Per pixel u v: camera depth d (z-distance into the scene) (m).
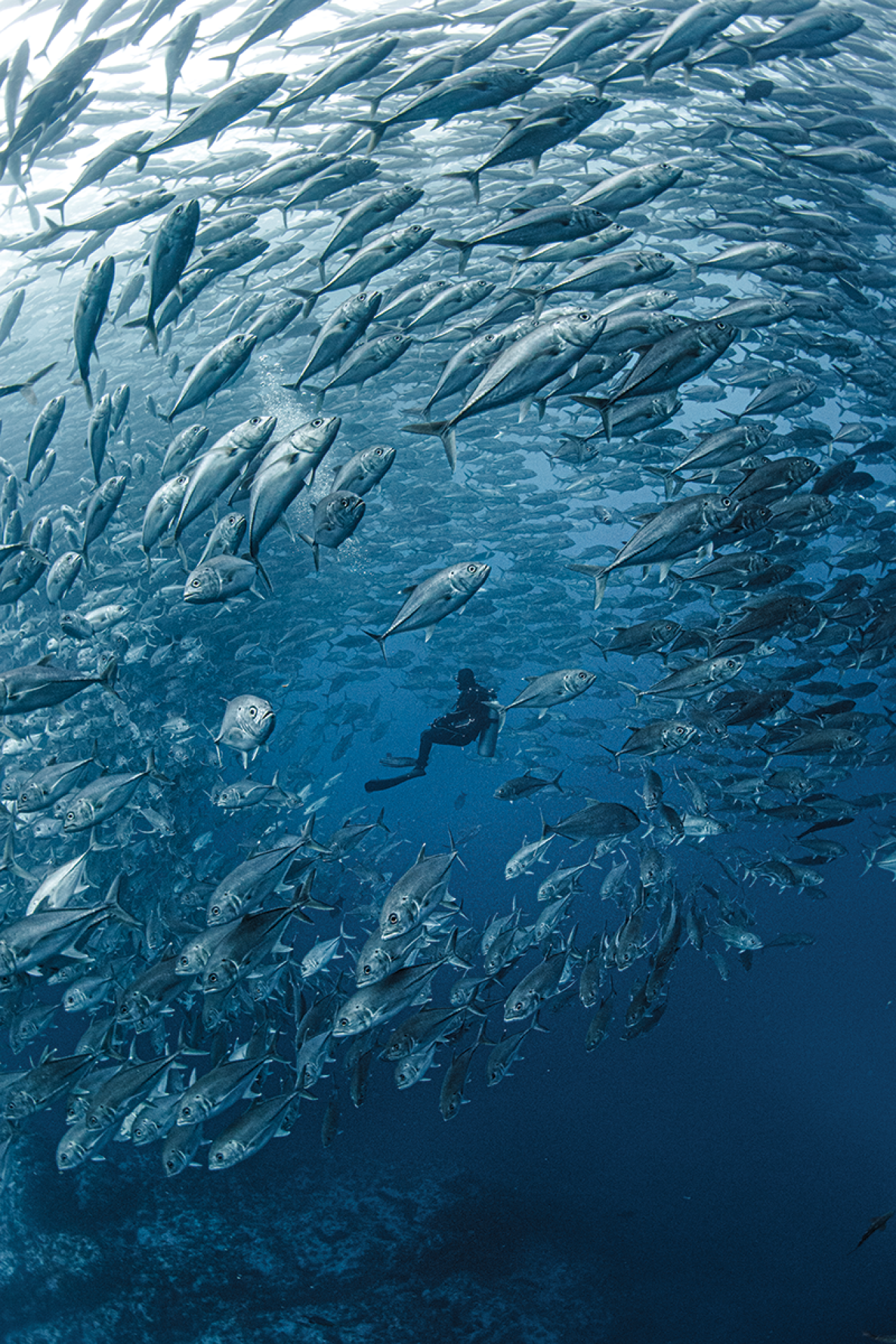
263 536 3.50
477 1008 4.10
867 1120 8.86
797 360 10.42
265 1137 3.60
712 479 5.64
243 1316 6.74
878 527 9.50
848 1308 6.61
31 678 3.69
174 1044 6.77
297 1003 4.85
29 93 5.49
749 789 6.63
